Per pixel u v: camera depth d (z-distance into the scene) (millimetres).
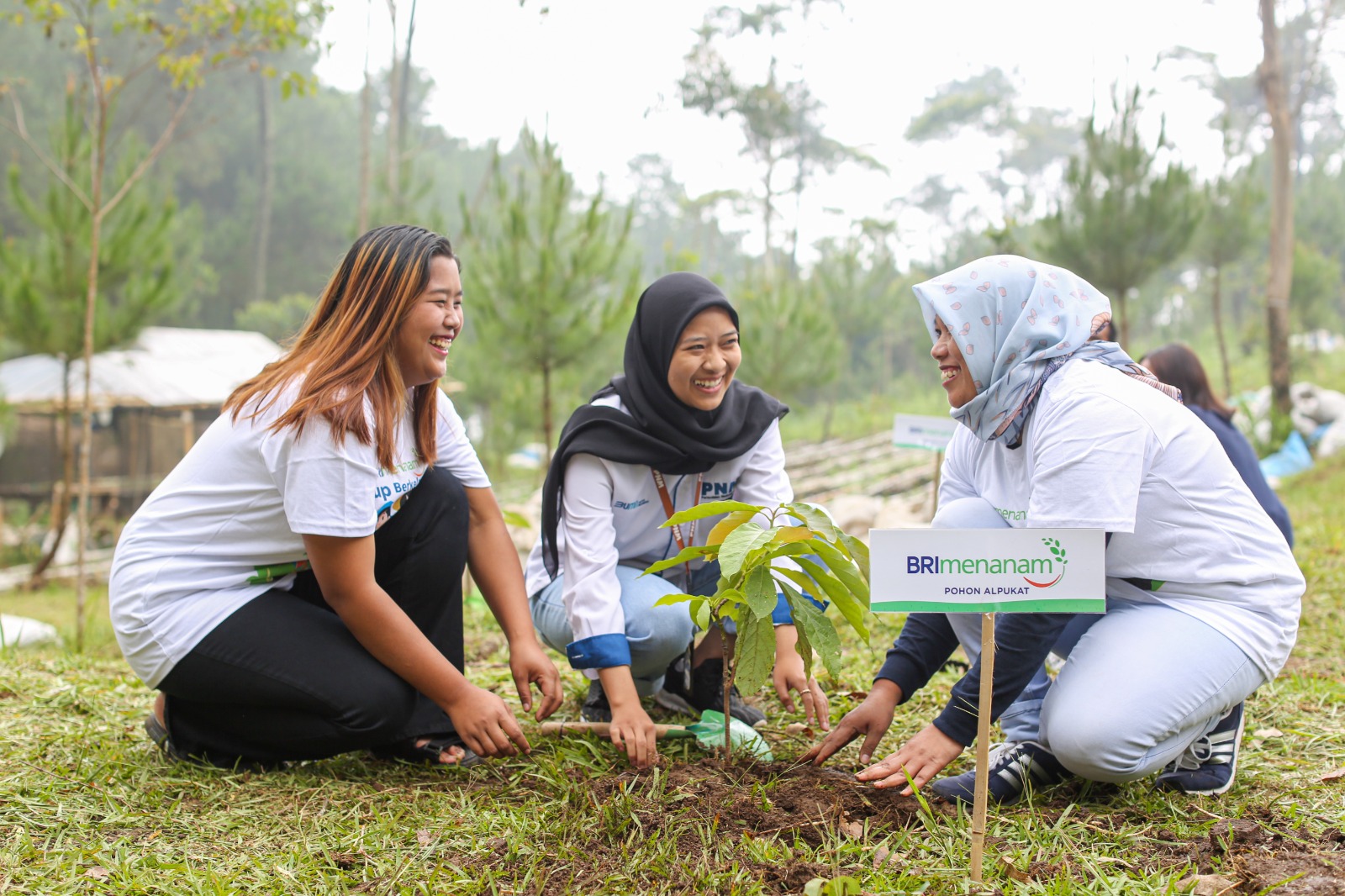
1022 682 1943
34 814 2041
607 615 2398
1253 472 3576
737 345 2564
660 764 2254
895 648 2188
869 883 1710
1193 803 2049
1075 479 1971
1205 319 23828
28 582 10086
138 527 2307
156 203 8812
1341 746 2387
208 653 2246
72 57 22844
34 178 20781
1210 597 2062
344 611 2197
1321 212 19953
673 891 1719
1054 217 9344
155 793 2176
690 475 2637
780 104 28469
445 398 2586
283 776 2312
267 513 2268
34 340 7977
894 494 10750
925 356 19875
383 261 2215
